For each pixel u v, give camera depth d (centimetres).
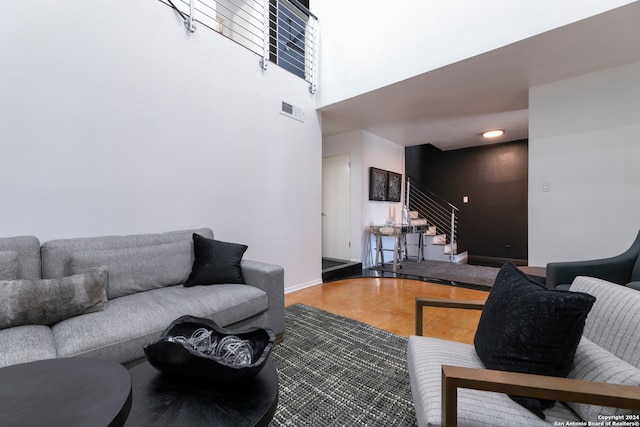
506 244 590
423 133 516
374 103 362
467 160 636
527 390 75
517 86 314
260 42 376
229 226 280
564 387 74
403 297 325
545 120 309
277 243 329
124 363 136
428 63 280
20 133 169
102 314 150
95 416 67
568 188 297
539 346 90
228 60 278
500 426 81
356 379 164
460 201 646
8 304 132
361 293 341
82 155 192
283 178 335
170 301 170
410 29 292
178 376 100
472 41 254
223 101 274
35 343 120
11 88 166
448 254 577
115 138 206
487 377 78
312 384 159
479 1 250
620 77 271
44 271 164
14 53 166
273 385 97
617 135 273
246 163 295
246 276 216
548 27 218
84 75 192
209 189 264
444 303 143
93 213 197
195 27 253
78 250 175
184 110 245
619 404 71
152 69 225
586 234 288
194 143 252
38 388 77
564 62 264
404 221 598
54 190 181
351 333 227
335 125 462
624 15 200
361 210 491
